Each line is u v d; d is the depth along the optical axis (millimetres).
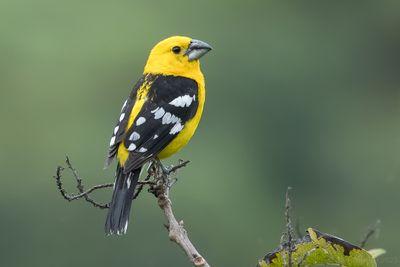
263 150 20844
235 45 21391
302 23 22406
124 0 20234
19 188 17828
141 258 16203
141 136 7586
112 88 19734
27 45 19453
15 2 19453
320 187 20562
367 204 19156
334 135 21453
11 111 18859
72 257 16359
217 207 19016
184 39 8336
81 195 6207
